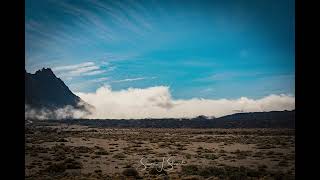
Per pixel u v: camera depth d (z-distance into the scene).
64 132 103.06
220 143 59.06
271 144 55.34
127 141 64.44
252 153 40.88
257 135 91.19
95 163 32.09
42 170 27.20
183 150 46.47
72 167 28.80
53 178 23.45
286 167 29.05
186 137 80.75
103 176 24.48
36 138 69.25
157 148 49.25
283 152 42.34
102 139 70.50
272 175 24.38
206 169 26.45
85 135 87.88
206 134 100.88
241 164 31.36
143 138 74.00
